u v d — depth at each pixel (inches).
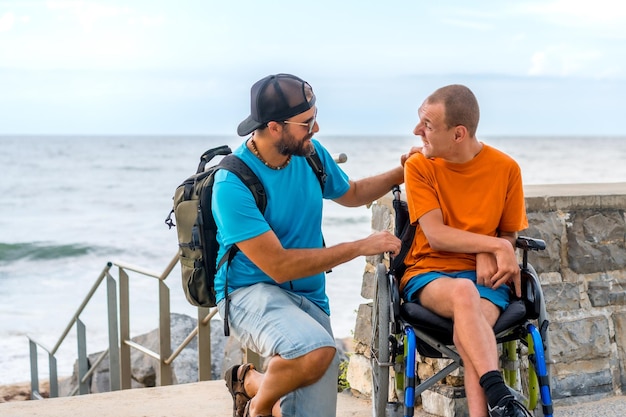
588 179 2073.1
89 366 327.6
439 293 123.1
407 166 135.3
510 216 134.3
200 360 204.5
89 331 544.4
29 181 1702.8
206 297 134.3
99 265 881.5
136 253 932.6
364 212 1031.0
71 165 2108.8
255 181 127.3
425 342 129.6
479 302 120.0
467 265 132.4
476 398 114.6
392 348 127.1
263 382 128.3
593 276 168.2
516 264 126.2
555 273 165.6
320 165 136.5
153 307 579.8
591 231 168.1
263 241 124.4
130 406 178.1
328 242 893.8
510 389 123.6
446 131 129.5
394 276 129.1
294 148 127.0
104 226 1101.7
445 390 157.1
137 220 1170.6
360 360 183.5
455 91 129.6
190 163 2204.7
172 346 319.9
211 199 129.6
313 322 125.3
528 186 185.0
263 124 126.0
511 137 4571.9
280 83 126.0
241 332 130.6
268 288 129.9
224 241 127.4
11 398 341.7
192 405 178.4
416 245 136.3
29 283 762.8
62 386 332.5
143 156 2474.2
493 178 133.0
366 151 2815.0
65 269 858.8
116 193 1510.8
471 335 116.3
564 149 2861.7
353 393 186.7
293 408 126.2
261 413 129.8
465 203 133.1
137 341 327.9
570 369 165.0
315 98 128.7
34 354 290.0
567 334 164.9
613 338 169.2
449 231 129.6
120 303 229.0
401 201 139.2
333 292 605.9
